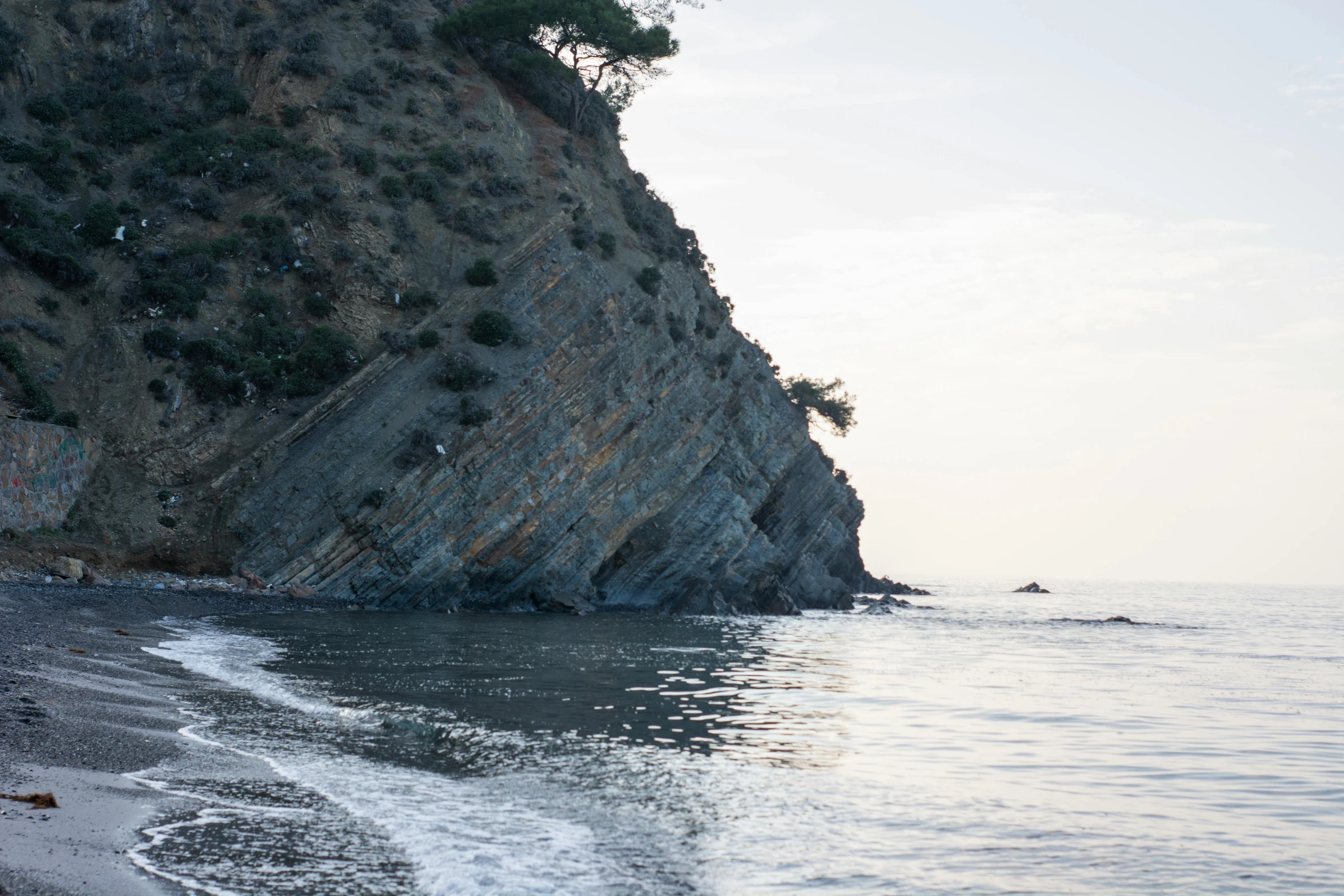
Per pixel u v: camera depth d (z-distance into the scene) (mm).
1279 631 73500
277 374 54219
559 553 57656
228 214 60438
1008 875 11859
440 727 17625
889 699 27203
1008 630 63531
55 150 59094
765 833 12961
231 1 70500
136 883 9125
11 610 28297
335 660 27516
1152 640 59125
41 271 52688
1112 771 18469
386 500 50219
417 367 55375
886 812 14445
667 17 81625
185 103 66250
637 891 10414
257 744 15539
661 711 22594
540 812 13055
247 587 46594
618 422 60625
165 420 50812
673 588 65312
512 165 67688
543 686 25203
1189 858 12914
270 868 9992
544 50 78250
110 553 44594
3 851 9422
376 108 67062
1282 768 19094
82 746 14023
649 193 80438
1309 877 12281
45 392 47562
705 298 75062
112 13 67938
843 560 101875
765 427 75562
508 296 58688
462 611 53219
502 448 54344
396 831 11602
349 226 60312
